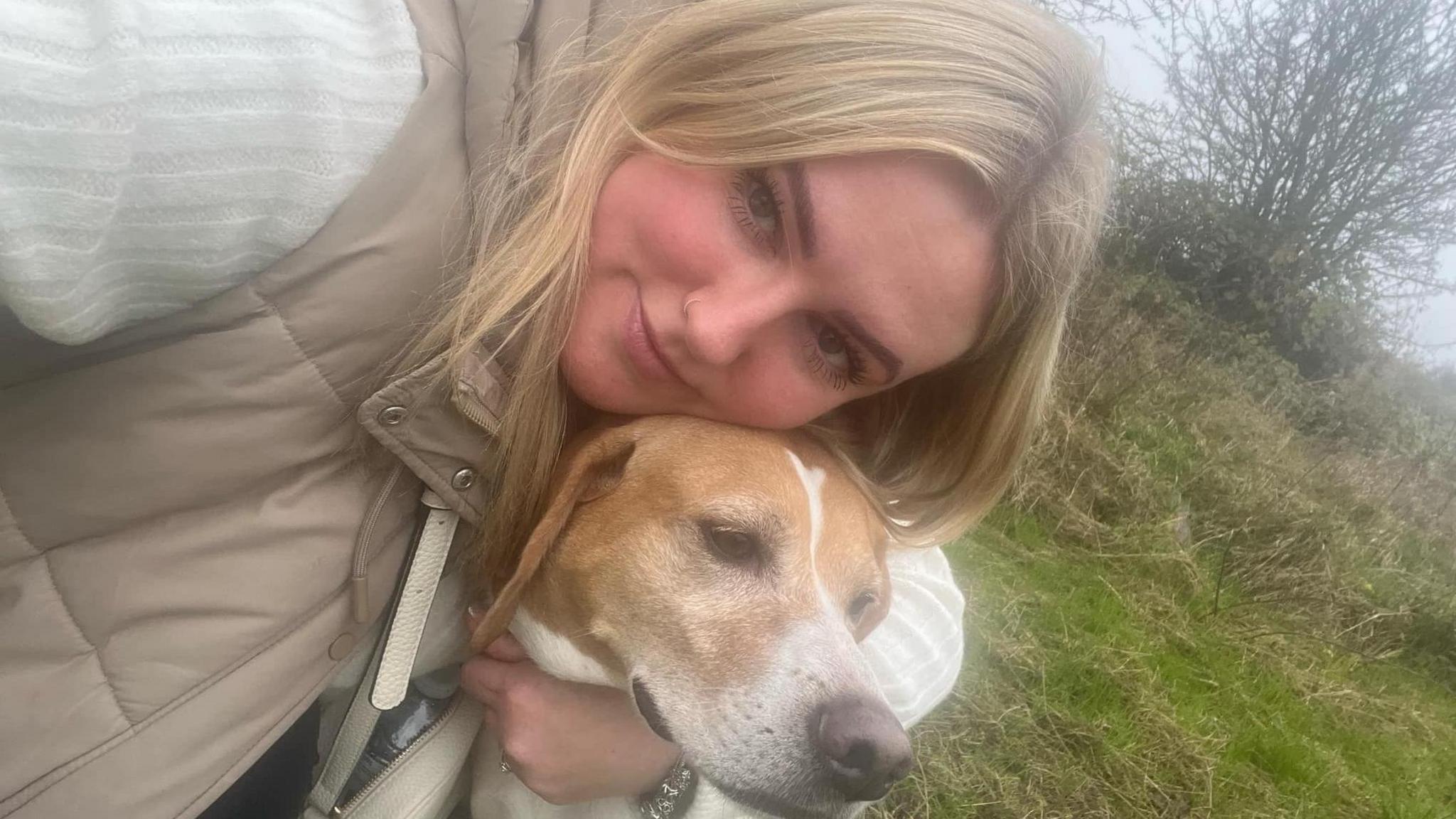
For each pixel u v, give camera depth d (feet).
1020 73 0.98
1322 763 2.57
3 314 0.77
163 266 0.74
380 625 1.07
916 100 0.91
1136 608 2.85
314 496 0.91
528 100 0.93
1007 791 1.90
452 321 0.88
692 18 0.97
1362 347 6.46
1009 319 1.13
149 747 0.85
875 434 1.40
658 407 1.07
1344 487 4.62
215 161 0.71
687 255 0.94
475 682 1.16
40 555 0.83
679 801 1.20
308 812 1.17
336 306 0.82
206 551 0.86
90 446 0.81
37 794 0.83
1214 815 2.14
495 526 1.03
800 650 1.00
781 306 0.96
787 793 0.97
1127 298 4.84
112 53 0.63
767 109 0.90
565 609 1.09
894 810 1.77
